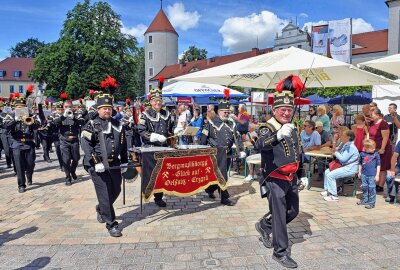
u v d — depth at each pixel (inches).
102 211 175.3
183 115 429.1
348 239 168.9
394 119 303.1
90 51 1273.4
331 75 263.3
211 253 153.1
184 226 187.8
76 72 1288.1
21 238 170.9
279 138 134.5
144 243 164.4
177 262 144.6
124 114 489.1
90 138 174.2
